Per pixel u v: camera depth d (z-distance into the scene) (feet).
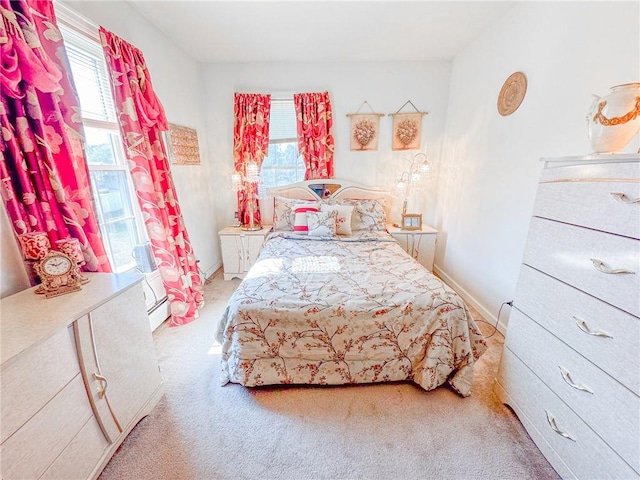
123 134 6.03
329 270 6.53
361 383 5.44
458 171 9.64
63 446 3.21
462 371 5.10
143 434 4.40
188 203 9.32
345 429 4.52
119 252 6.64
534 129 6.18
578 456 3.45
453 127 9.98
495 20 7.40
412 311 5.12
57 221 4.33
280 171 11.31
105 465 3.87
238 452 4.15
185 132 9.04
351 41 8.49
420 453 4.12
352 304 5.11
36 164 4.03
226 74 10.31
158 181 6.86
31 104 3.93
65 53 4.44
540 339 4.03
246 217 11.27
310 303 5.12
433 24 7.57
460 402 5.01
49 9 4.24
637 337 2.77
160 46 7.77
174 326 7.45
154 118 6.72
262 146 10.68
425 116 10.63
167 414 4.77
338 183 10.99
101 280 4.32
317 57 9.73
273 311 5.04
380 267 6.74
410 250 10.39
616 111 3.22
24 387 2.79
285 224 10.18
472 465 3.95
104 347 3.78
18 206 3.91
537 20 6.02
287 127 10.82
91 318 3.56
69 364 3.30
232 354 5.27
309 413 4.82
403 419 4.69
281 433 4.45
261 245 10.19
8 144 3.76
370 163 11.14
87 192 4.88
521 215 6.59
